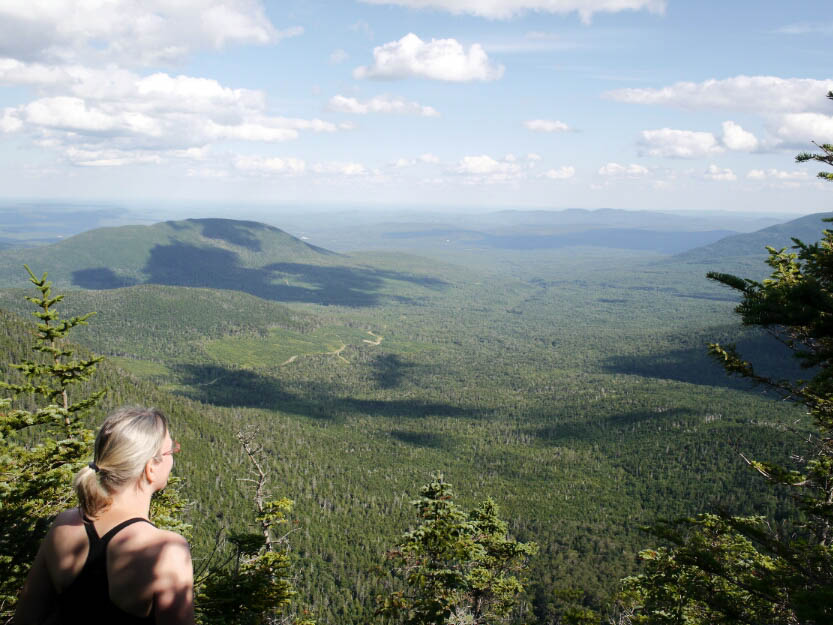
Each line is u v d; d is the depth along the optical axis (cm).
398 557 2064
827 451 1364
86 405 1382
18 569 1050
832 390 1041
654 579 1470
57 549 324
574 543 17575
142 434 338
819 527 1344
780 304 909
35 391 1320
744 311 953
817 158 1126
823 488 1308
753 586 1053
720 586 1259
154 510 1593
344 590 12194
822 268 1084
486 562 2328
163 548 325
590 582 13000
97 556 312
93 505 327
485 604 2270
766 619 1113
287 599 1409
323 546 14712
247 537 1501
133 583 309
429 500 2061
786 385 1171
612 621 1988
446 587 2023
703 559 1139
